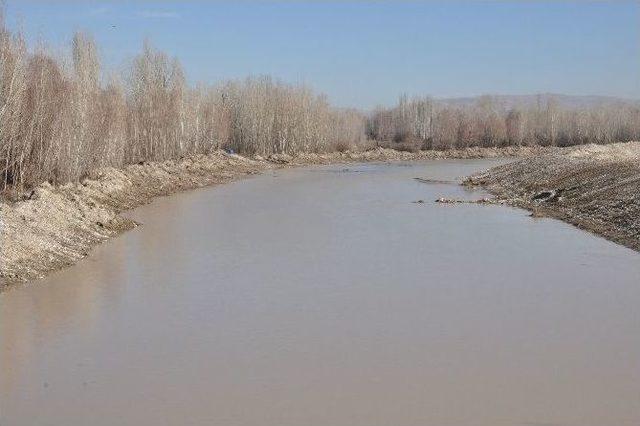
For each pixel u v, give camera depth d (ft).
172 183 147.33
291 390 38.19
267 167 219.41
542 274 65.10
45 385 38.88
